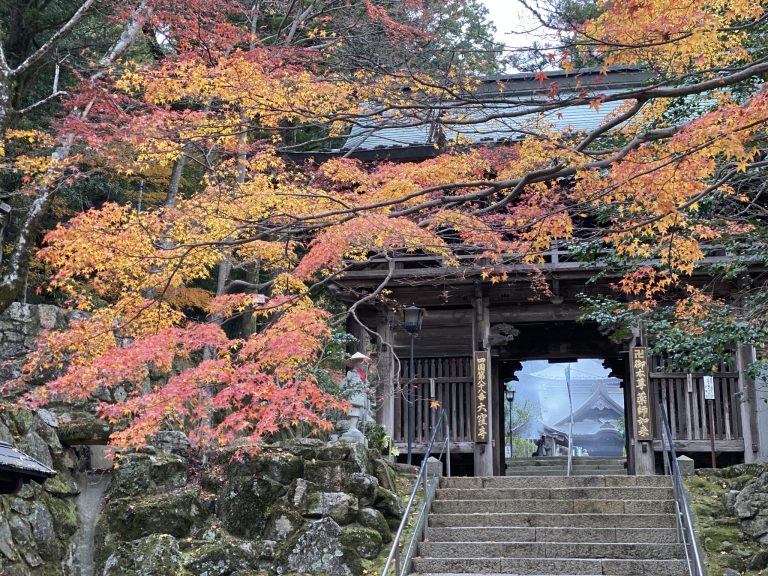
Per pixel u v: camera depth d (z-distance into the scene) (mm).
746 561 10664
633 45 6773
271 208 11102
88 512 12672
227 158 13531
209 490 12820
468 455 18828
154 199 21172
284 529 11859
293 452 13023
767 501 11312
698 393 15914
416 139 17875
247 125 8523
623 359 20000
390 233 9430
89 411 13688
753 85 10594
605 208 10172
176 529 12016
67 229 9930
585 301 13359
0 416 11758
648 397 15625
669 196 6965
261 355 10312
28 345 14625
